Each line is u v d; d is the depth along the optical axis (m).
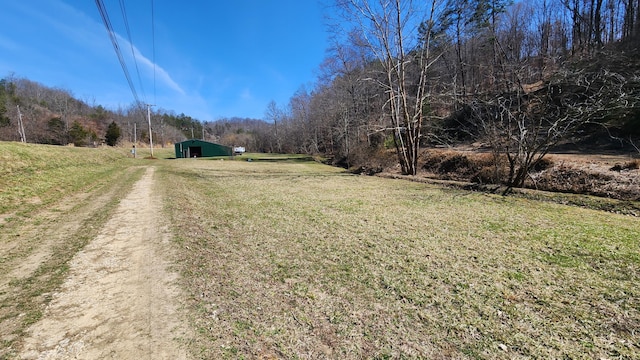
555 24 26.53
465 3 14.18
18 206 6.27
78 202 7.46
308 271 3.53
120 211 6.62
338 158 27.25
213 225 5.62
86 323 2.45
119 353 2.09
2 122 38.44
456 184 11.08
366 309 2.69
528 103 11.59
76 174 10.98
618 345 2.18
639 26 17.52
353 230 5.32
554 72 11.95
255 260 3.88
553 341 2.23
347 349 2.14
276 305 2.75
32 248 4.24
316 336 2.29
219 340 2.23
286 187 11.30
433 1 13.60
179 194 9.08
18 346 2.15
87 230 5.14
